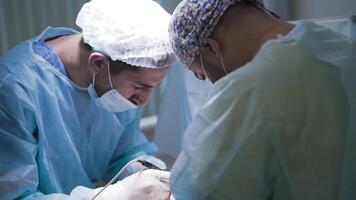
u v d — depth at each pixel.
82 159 1.20
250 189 0.62
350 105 0.62
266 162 0.62
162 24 1.01
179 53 0.83
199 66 0.83
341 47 0.67
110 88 1.09
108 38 0.98
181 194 0.67
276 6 1.38
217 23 0.75
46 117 1.07
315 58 0.64
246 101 0.62
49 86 1.08
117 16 1.00
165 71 1.05
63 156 1.10
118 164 1.30
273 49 0.65
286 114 0.60
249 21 0.74
